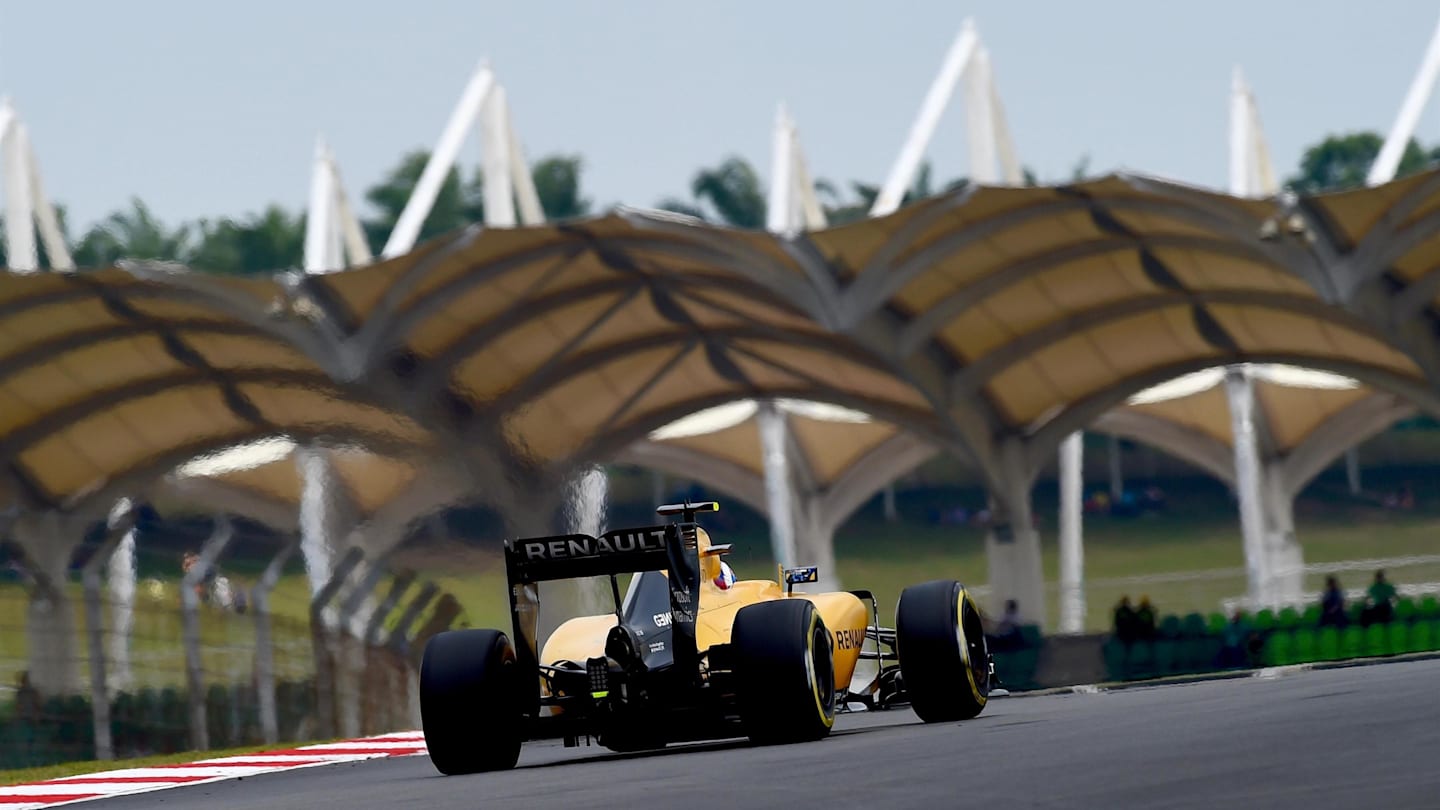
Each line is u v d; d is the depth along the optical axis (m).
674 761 36.56
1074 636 134.12
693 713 39.53
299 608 100.81
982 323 153.75
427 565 108.31
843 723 50.09
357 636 102.81
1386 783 22.45
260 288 130.12
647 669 39.69
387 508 109.94
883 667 49.97
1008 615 134.00
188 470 159.75
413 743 61.69
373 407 137.38
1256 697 44.97
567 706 41.09
